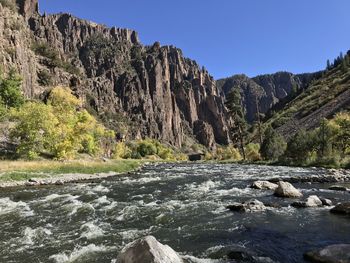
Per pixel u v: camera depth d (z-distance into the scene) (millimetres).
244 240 14109
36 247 13812
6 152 54906
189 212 19859
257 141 140625
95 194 27906
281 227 15953
